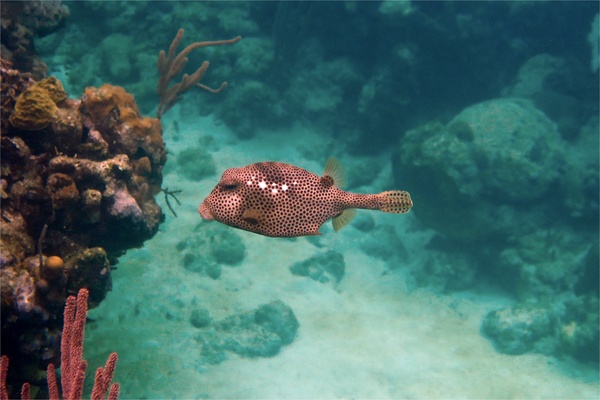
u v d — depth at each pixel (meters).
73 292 5.36
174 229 12.93
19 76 5.81
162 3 20.20
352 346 10.85
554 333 11.85
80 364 3.29
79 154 5.73
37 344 4.70
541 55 17.80
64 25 9.70
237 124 17.55
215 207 2.63
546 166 13.48
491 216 13.43
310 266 12.82
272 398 8.98
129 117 6.50
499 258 13.60
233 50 18.45
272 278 12.21
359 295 12.66
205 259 11.95
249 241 13.34
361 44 17.67
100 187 5.52
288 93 18.34
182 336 9.73
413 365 10.59
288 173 2.74
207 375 9.02
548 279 12.83
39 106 5.10
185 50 8.27
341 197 2.80
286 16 17.61
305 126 18.22
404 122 17.42
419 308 12.66
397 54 16.44
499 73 17.81
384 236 14.73
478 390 10.11
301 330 11.00
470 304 13.05
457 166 13.26
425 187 13.95
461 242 14.23
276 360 10.03
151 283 10.86
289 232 2.67
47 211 5.12
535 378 10.71
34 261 4.79
